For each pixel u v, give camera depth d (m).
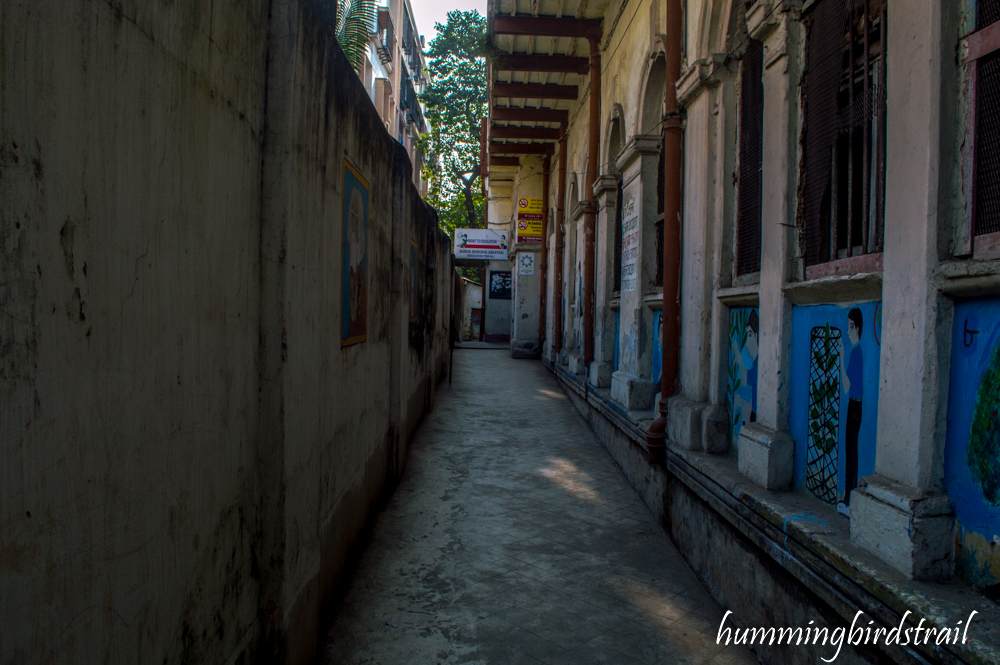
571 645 3.20
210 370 2.00
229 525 2.18
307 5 2.64
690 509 4.29
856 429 2.77
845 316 2.87
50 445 1.23
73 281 1.30
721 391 4.35
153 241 1.62
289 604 2.53
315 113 2.82
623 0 7.48
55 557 1.25
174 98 1.72
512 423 8.84
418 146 26.77
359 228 4.04
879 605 2.18
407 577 3.91
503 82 11.80
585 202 9.30
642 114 6.45
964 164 2.14
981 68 2.09
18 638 1.14
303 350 2.71
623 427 6.23
